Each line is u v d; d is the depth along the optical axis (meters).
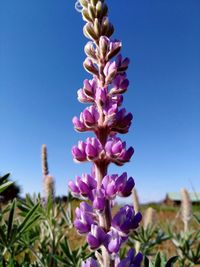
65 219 0.26
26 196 0.25
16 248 0.25
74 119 0.15
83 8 0.15
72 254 0.22
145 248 0.28
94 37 0.15
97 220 0.14
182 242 0.29
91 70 0.15
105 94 0.14
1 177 0.17
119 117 0.14
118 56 0.15
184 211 0.35
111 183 0.14
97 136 0.15
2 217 0.24
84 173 0.14
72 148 0.14
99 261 0.14
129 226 0.14
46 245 0.26
